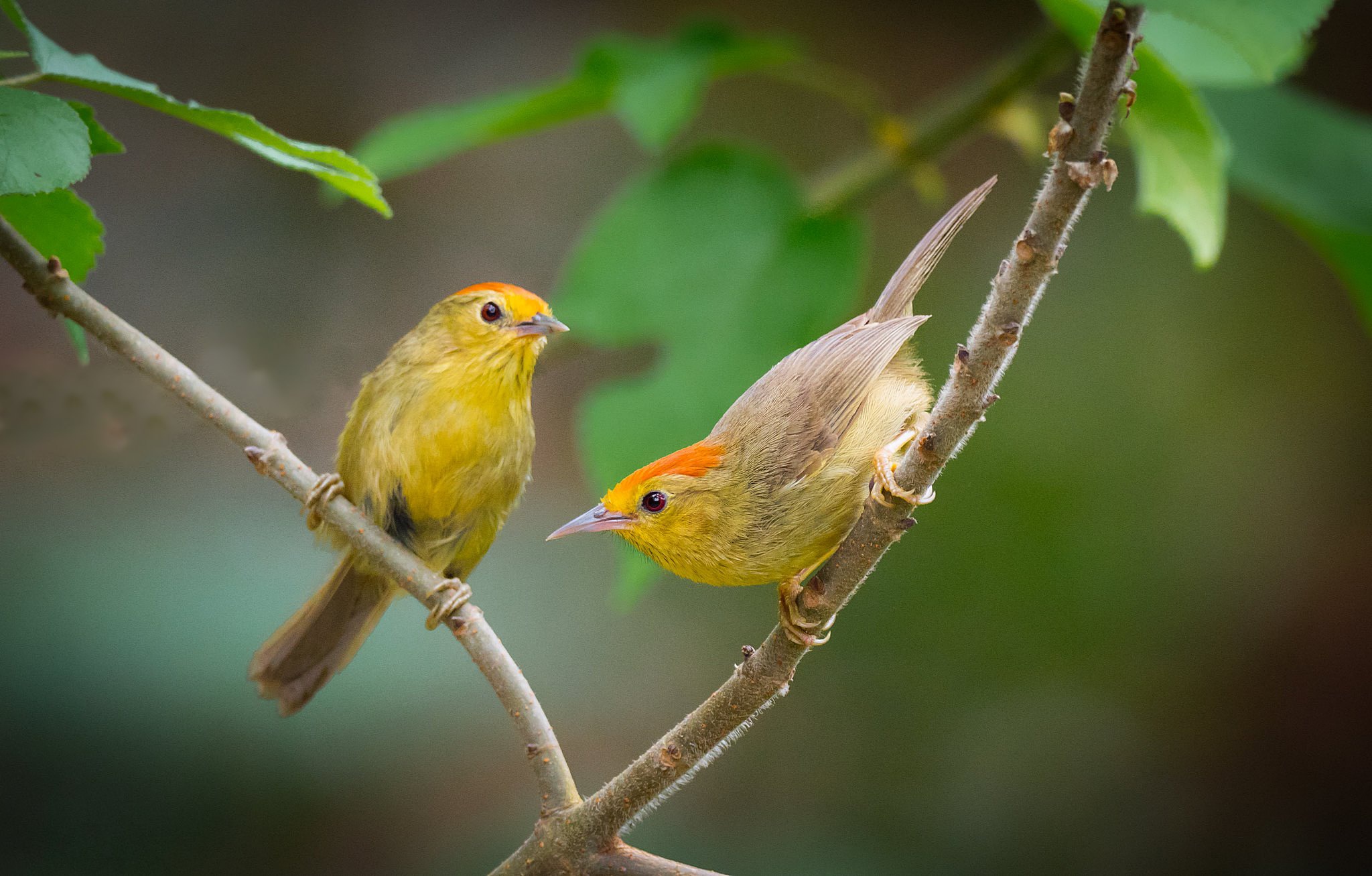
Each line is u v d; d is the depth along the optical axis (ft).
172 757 34.65
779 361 21.94
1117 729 40.45
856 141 49.26
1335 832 39.93
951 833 38.63
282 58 50.52
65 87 19.84
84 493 37.52
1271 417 43.73
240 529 37.65
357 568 21.94
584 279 24.04
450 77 51.62
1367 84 47.16
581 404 23.31
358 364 44.88
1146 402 43.42
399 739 37.09
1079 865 38.91
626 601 21.83
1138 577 41.45
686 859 37.47
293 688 22.26
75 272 17.57
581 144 50.52
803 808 39.04
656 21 53.01
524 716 16.87
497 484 22.54
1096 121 12.63
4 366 30.63
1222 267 45.57
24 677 34.32
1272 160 26.35
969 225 46.55
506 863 16.71
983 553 41.57
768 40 25.46
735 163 24.27
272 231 47.16
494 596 41.11
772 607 42.86
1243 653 41.42
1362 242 26.48
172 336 44.01
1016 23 52.11
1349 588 41.65
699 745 16.01
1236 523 42.29
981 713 40.55
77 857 33.14
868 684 40.83
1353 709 40.52
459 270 47.67
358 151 25.25
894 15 52.24
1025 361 44.19
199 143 48.21
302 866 34.71
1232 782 40.09
